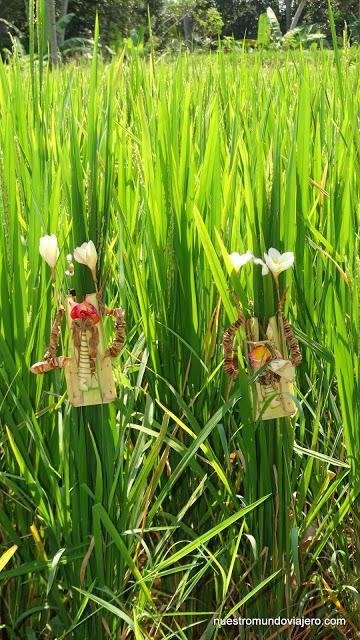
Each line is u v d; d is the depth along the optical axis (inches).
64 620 44.9
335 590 48.2
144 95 72.1
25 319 44.6
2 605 47.1
